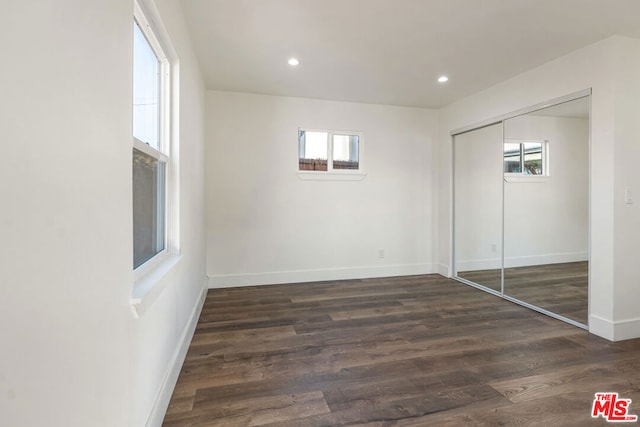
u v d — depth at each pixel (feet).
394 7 6.80
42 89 1.91
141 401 4.05
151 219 5.36
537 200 10.12
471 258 13.09
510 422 5.00
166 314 5.42
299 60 9.50
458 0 6.54
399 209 14.48
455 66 9.86
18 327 1.70
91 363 2.49
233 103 12.50
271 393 5.73
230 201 12.62
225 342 7.84
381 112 14.10
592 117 8.33
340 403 5.46
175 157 6.39
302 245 13.41
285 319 9.37
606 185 8.05
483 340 7.97
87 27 2.49
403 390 5.84
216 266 12.55
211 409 5.27
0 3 1.58
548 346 7.63
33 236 1.82
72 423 2.20
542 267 9.94
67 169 2.18
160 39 5.49
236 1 6.58
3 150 1.60
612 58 7.88
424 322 9.16
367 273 14.15
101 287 2.70
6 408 1.61
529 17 7.14
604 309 8.13
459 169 13.70
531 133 10.19
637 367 6.65
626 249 8.03
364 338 8.09
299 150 13.50
